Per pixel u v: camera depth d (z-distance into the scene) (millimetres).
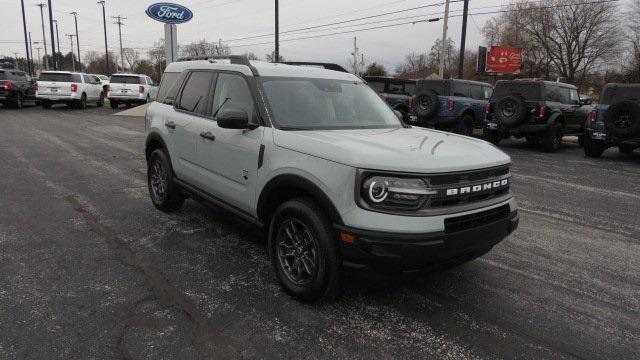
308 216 3422
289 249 3764
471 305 3713
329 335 3213
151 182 6090
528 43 62625
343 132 3945
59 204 6184
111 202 6355
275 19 30172
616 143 11734
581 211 6793
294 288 3650
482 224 3406
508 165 3799
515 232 5684
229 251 4699
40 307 3467
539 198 7539
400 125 4707
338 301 3684
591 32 59125
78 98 23453
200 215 5879
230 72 4625
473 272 4379
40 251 4543
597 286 4168
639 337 3326
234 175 4246
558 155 12820
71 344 3012
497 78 47406
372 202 3111
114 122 17719
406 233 3023
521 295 3924
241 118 3887
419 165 3123
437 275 4270
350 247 3154
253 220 4109
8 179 7527
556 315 3600
